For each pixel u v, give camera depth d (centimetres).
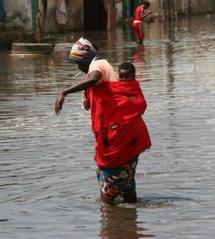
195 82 2919
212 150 1720
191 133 1920
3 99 2661
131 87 1342
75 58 1385
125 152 1341
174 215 1278
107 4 7050
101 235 1195
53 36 6025
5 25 5456
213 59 3806
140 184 1466
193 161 1623
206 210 1298
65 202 1375
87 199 1391
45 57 4281
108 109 1334
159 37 5825
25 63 3972
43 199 1396
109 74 1342
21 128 2088
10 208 1348
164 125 2041
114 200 1379
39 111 2364
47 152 1766
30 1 5472
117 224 1244
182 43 5059
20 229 1233
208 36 5684
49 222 1265
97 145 1356
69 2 6612
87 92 1388
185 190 1418
